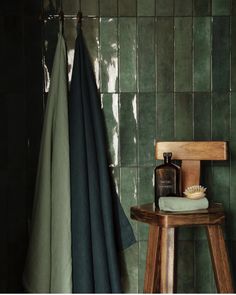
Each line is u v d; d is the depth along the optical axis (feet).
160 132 5.41
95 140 5.17
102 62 5.39
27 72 5.34
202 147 4.84
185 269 5.40
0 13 5.32
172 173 4.59
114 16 5.39
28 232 5.33
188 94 5.41
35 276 4.82
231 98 5.39
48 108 5.07
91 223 4.97
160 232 4.31
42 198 4.91
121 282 5.37
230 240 5.40
